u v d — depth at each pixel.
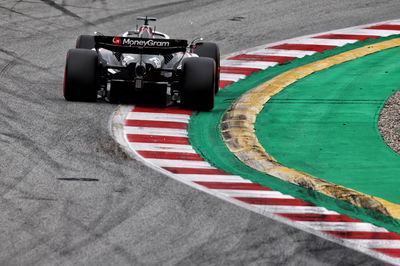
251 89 52.81
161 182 32.91
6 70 52.62
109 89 45.06
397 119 46.47
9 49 58.59
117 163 35.16
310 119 46.31
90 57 44.94
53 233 26.39
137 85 43.59
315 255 25.97
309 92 52.16
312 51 62.31
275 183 34.62
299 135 43.28
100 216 28.28
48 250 25.00
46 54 58.22
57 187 31.19
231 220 28.77
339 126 45.12
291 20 71.31
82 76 44.53
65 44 61.47
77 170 33.62
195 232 27.28
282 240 27.12
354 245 27.23
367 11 74.50
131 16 71.44
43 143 37.16
